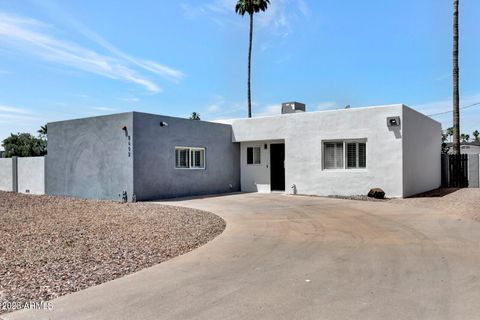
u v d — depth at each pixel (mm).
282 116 19016
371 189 16438
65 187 18031
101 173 16453
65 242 7754
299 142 18438
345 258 6523
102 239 8070
